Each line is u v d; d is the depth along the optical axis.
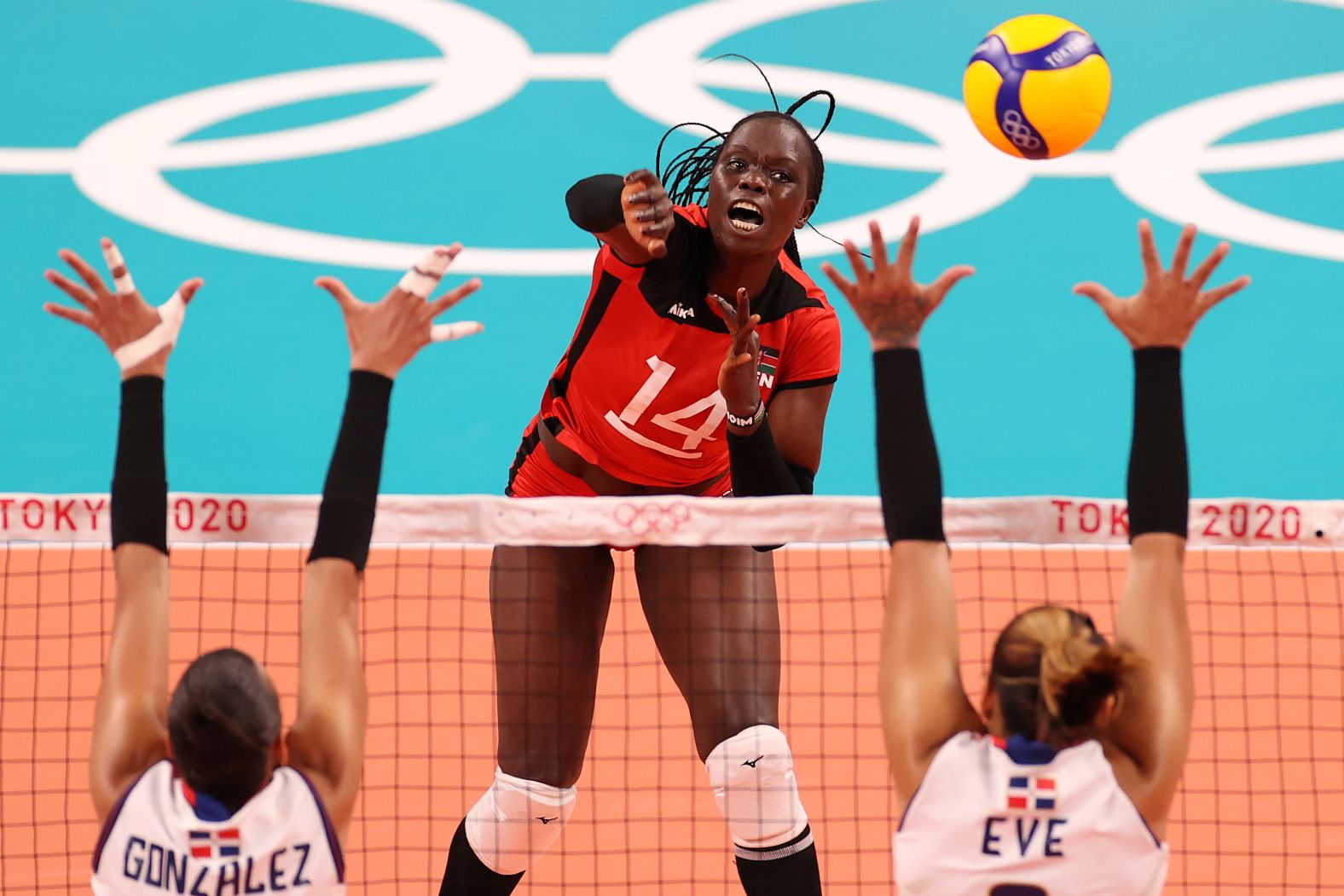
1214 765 28.45
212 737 13.16
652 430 19.48
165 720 14.23
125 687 14.08
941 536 14.25
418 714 29.92
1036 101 22.83
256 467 42.97
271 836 13.34
